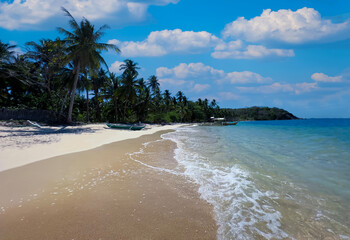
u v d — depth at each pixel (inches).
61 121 938.1
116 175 231.5
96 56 864.9
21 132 568.1
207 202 166.2
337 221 138.4
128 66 1635.1
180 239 116.3
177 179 222.4
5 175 221.1
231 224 133.6
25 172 232.4
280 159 333.7
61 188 188.9
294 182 217.8
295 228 129.6
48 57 1075.3
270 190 193.9
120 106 1603.1
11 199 163.9
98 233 120.3
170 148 432.1
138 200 167.0
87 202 161.2
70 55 846.5
